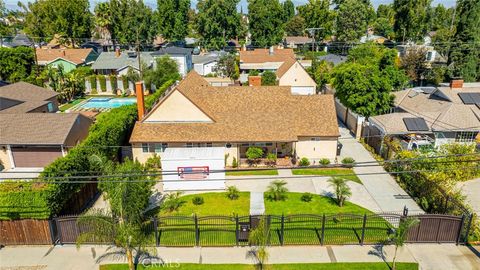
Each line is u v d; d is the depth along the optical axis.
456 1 60.53
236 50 105.81
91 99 60.75
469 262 19.16
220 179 27.92
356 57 63.78
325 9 117.88
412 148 33.47
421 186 25.58
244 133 31.69
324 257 19.72
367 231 21.89
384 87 38.00
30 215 20.34
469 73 56.91
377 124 35.22
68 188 22.61
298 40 117.50
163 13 109.19
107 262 19.62
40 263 19.52
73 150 25.06
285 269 18.78
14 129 32.88
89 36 105.06
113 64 70.50
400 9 88.88
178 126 32.03
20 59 65.44
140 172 20.86
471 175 28.59
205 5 104.88
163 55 65.81
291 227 22.30
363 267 18.84
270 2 108.81
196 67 76.81
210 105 34.34
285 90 35.72
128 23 102.62
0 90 44.09
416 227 20.53
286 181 29.39
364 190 27.59
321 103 34.41
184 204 26.08
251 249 20.59
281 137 31.45
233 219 21.64
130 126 35.16
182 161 27.45
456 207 21.92
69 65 75.56
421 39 90.75
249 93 35.53
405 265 18.89
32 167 33.59
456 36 59.62
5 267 19.17
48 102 45.75
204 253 20.27
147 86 59.75
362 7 103.69
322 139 32.47
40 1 101.38
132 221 19.02
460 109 35.50
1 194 20.16
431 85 59.75
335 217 21.53
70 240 21.16
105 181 18.75
